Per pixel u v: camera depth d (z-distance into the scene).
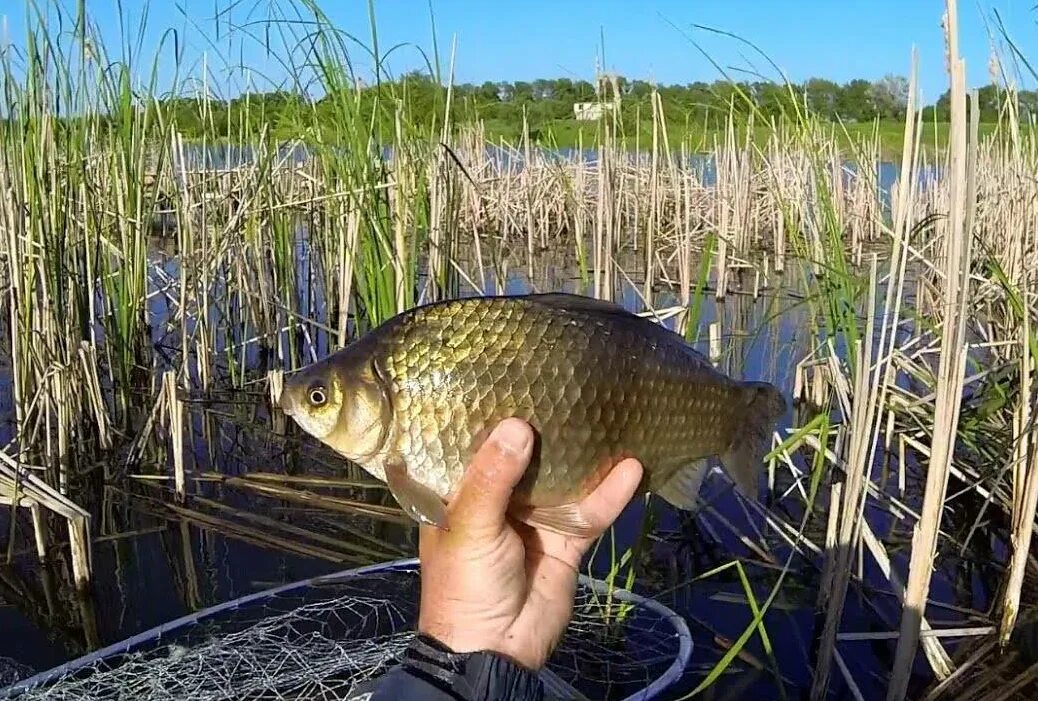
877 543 0.95
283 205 1.58
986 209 1.83
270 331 1.79
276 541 1.12
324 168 1.44
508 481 0.45
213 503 1.20
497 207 3.19
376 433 0.48
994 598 0.95
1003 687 0.80
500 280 1.50
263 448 1.45
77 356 1.35
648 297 1.50
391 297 1.22
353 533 1.15
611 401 0.50
